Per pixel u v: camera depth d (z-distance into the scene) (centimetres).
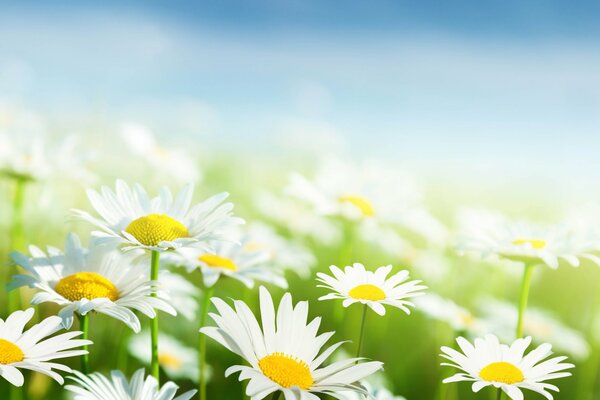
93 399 51
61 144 80
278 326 53
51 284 57
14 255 58
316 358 52
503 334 79
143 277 57
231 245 69
